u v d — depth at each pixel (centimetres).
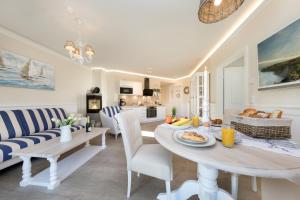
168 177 134
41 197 151
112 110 501
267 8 179
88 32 270
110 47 345
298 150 82
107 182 178
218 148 87
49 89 356
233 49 271
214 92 375
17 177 189
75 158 243
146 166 140
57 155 169
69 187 168
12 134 238
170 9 201
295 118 142
